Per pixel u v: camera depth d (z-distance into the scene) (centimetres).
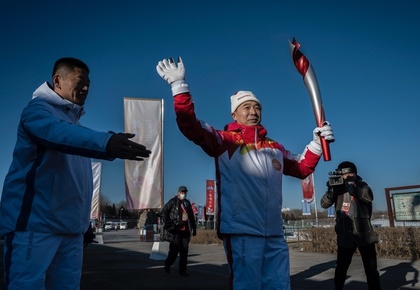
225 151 270
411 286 538
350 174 458
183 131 255
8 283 196
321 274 676
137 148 181
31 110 204
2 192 210
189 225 710
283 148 309
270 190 267
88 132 185
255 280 251
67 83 229
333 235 1043
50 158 204
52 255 204
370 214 448
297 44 307
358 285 559
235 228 255
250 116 291
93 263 880
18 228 199
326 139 294
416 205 978
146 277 668
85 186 228
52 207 204
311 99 305
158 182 913
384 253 925
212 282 616
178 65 254
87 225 232
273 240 267
